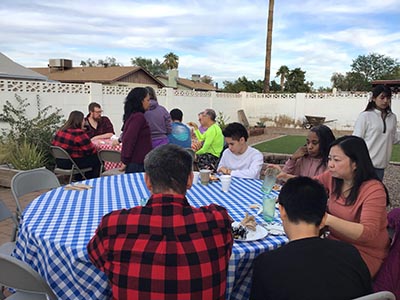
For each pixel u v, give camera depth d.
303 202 1.35
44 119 6.88
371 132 3.53
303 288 1.20
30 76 11.88
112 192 2.53
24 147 5.80
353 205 1.95
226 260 1.30
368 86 39.66
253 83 24.86
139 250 1.19
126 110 3.73
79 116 5.02
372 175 1.95
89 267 1.53
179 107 12.85
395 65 43.09
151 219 1.23
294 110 16.66
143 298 1.18
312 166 2.90
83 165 5.08
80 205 2.20
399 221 1.88
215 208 1.37
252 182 2.94
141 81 22.81
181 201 1.30
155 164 1.33
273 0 18.19
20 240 1.85
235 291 1.70
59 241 1.61
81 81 20.70
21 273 1.42
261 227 1.84
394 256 1.82
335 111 15.84
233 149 3.31
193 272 1.20
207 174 2.79
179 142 5.34
